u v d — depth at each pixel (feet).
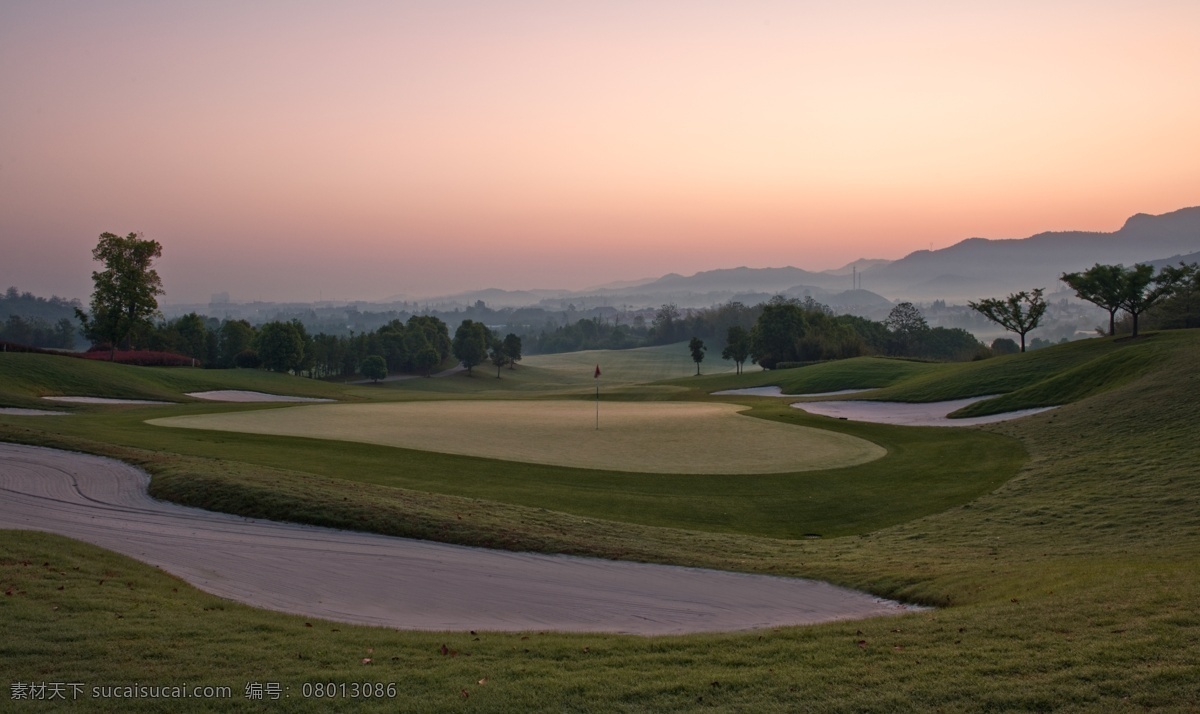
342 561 60.49
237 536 66.23
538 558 63.21
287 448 118.83
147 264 300.81
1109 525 69.41
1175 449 92.43
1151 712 28.81
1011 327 257.34
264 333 393.70
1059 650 35.35
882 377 266.36
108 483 83.51
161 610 44.75
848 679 33.91
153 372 257.55
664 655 38.45
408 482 97.30
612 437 143.02
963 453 118.83
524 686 34.01
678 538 74.74
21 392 190.80
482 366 600.39
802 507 94.02
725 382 321.93
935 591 52.95
